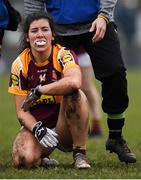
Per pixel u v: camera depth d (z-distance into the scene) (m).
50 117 14.65
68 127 14.42
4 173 13.78
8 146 19.53
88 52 15.48
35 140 14.41
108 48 15.20
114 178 13.25
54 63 14.45
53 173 13.73
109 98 15.38
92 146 19.77
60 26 15.32
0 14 15.14
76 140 14.45
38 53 14.36
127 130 24.34
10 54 58.47
